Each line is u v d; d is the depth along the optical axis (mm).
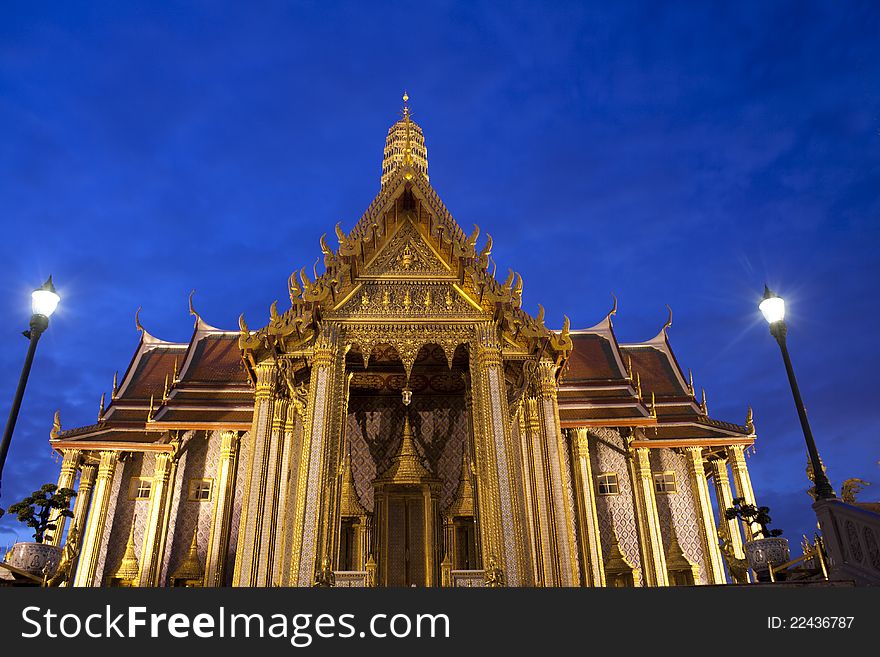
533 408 16672
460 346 16641
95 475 25688
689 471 26406
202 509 24266
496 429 14375
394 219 16781
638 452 25578
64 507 14312
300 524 12930
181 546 23594
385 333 15391
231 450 23641
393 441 20031
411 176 16938
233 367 26547
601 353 28500
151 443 24188
